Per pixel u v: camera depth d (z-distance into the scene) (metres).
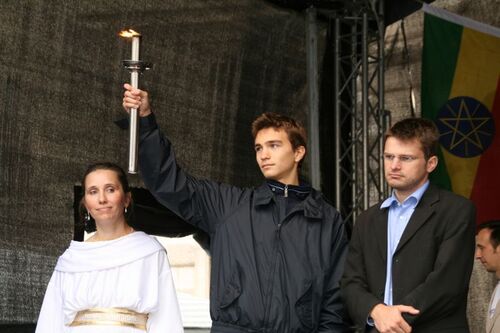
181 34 10.12
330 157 11.78
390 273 5.62
